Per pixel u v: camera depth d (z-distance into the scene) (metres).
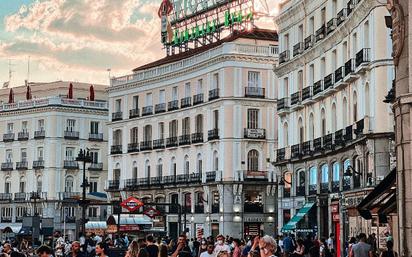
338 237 54.34
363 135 48.22
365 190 48.38
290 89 66.62
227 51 79.00
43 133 105.94
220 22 88.38
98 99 116.12
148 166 89.94
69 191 105.56
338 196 54.88
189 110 84.38
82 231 45.59
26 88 119.25
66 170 105.44
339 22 54.62
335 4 57.12
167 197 86.31
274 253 14.80
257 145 79.50
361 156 49.97
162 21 95.75
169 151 86.75
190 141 83.31
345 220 53.06
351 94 52.94
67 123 106.44
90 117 108.06
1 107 111.31
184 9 92.69
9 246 26.98
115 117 94.62
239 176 78.00
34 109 106.94
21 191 108.00
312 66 62.22
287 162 65.50
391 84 47.22
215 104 80.31
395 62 20.89
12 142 109.62
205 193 80.94
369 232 45.69
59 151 105.31
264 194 79.19
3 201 108.50
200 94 82.38
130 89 93.19
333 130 57.28
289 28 66.81
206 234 80.50
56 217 103.81
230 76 79.12
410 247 19.64
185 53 90.25
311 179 62.00
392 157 46.12
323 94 58.16
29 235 75.19
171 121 87.12
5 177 109.81
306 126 63.09
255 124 79.81
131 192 91.12
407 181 19.86
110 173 95.19
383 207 26.88
